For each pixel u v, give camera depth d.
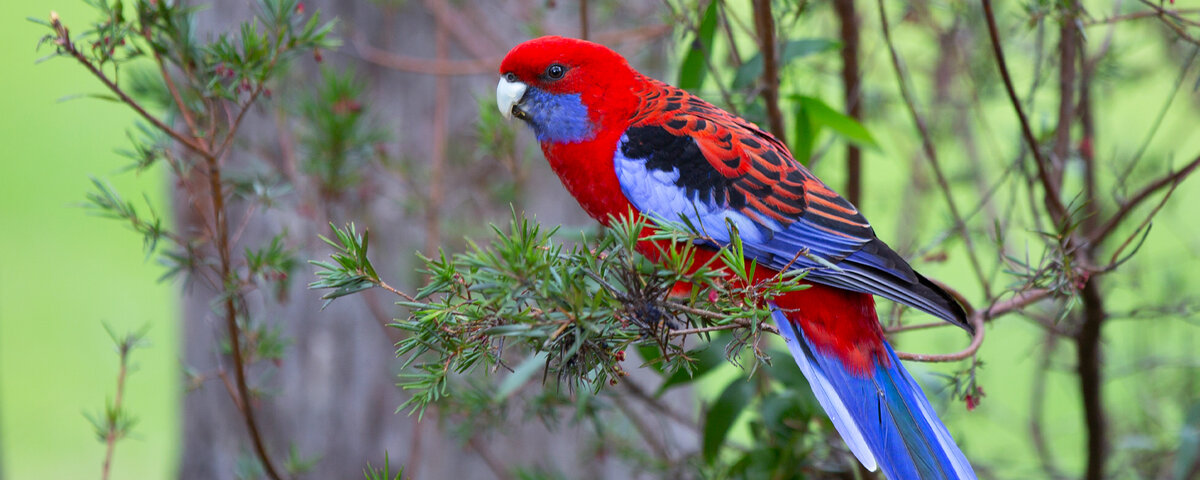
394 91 7.75
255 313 7.60
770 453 5.41
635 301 3.49
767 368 5.28
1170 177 4.82
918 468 4.62
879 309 7.09
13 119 14.20
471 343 3.49
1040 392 7.32
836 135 6.09
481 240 7.14
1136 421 7.27
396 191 7.70
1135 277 6.89
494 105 6.37
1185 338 7.35
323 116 6.06
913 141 7.54
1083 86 5.66
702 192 4.82
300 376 7.76
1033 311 6.60
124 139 13.18
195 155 5.61
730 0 6.95
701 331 3.58
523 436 8.03
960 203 8.75
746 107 5.64
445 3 7.34
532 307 3.66
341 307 7.70
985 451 8.16
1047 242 4.71
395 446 7.84
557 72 5.09
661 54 7.45
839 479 5.57
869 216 8.32
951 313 4.45
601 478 8.21
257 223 7.37
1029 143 4.96
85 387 11.58
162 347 11.86
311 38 4.60
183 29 4.59
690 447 8.05
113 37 4.33
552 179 7.85
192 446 8.08
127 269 12.96
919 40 7.77
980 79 7.00
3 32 14.30
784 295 4.76
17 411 11.16
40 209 13.73
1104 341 6.63
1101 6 6.84
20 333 11.91
